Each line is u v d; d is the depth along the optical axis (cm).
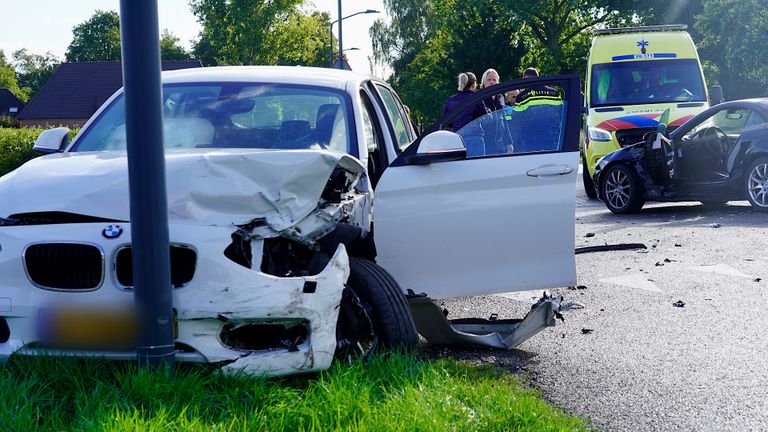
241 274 423
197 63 6988
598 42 1791
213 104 600
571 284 555
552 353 566
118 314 417
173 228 431
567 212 551
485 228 550
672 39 1773
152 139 413
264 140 573
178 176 437
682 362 543
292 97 603
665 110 1619
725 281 806
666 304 719
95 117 600
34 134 2619
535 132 563
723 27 3631
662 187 1362
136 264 414
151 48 415
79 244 427
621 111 1669
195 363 425
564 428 387
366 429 364
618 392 482
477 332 575
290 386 434
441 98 5372
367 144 588
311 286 429
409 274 553
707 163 1318
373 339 477
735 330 625
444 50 5353
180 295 422
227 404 391
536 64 5103
